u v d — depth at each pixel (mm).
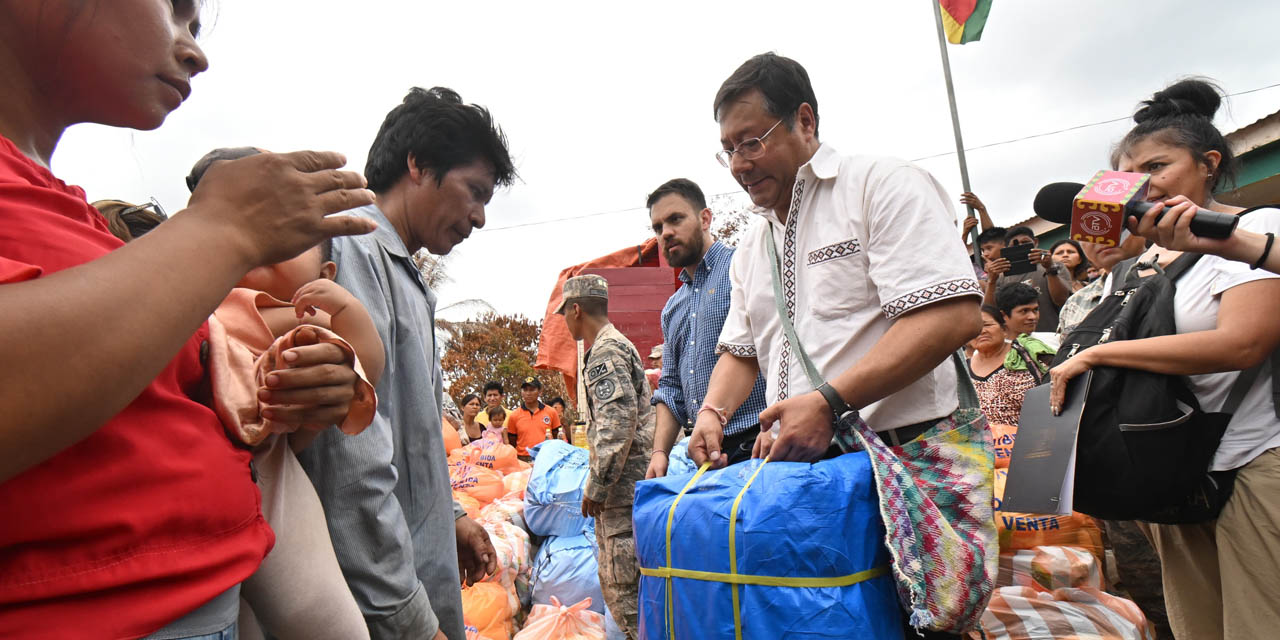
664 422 3646
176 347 757
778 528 1595
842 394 1742
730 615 1614
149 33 990
